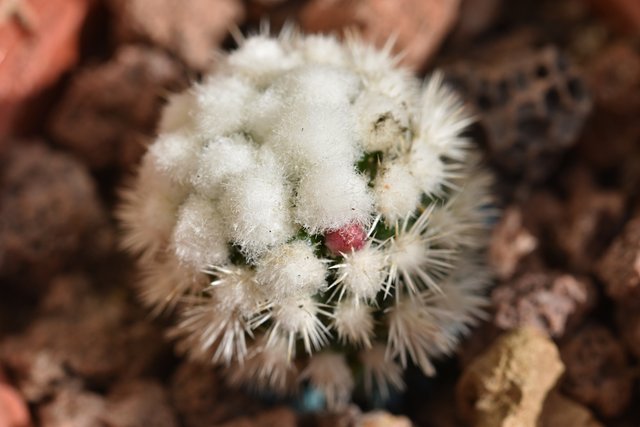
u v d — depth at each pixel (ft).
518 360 0.44
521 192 0.51
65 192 0.51
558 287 0.47
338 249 0.41
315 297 0.42
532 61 0.50
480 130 0.50
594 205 0.50
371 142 0.42
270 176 0.41
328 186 0.40
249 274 0.41
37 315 0.51
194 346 0.46
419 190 0.42
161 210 0.43
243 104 0.43
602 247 0.50
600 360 0.46
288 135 0.41
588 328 0.47
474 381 0.45
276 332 0.43
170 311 0.49
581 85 0.50
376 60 0.45
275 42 0.46
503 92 0.50
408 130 0.43
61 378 0.49
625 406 0.47
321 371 0.44
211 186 0.42
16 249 0.51
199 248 0.41
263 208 0.40
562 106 0.50
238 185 0.41
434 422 0.48
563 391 0.46
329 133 0.41
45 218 0.51
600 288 0.48
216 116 0.43
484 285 0.48
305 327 0.41
